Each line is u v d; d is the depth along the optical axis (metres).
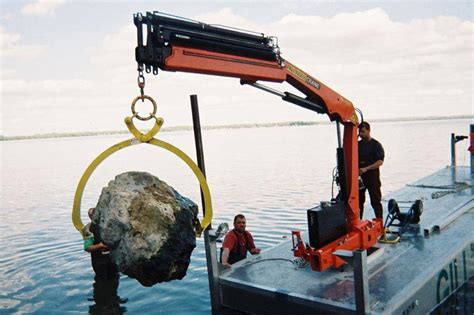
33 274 7.61
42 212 14.77
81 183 3.78
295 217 11.63
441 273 4.83
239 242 6.12
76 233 10.97
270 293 4.51
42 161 49.44
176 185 20.42
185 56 3.70
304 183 19.17
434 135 65.81
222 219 11.81
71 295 6.48
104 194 3.77
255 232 10.06
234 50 4.09
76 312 5.85
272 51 4.42
